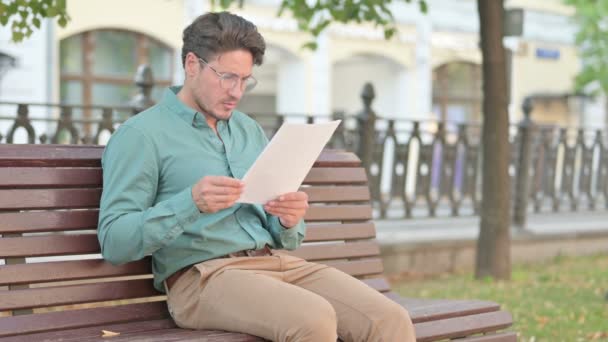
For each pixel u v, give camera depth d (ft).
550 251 44.19
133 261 15.96
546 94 101.86
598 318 28.68
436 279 37.29
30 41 64.80
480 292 33.19
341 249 19.04
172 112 15.56
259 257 15.62
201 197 14.11
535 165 47.57
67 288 15.31
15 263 15.44
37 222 15.30
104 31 71.15
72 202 15.69
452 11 95.30
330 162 19.29
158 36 73.46
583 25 89.97
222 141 15.92
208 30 15.16
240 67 15.21
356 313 15.10
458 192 44.47
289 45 82.23
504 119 35.65
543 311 29.55
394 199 41.27
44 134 31.50
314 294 14.40
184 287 15.34
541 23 104.47
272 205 15.11
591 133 105.70
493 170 35.91
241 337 14.39
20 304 14.87
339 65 97.55
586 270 40.22
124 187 14.73
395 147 40.93
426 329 16.35
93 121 32.42
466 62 97.91
